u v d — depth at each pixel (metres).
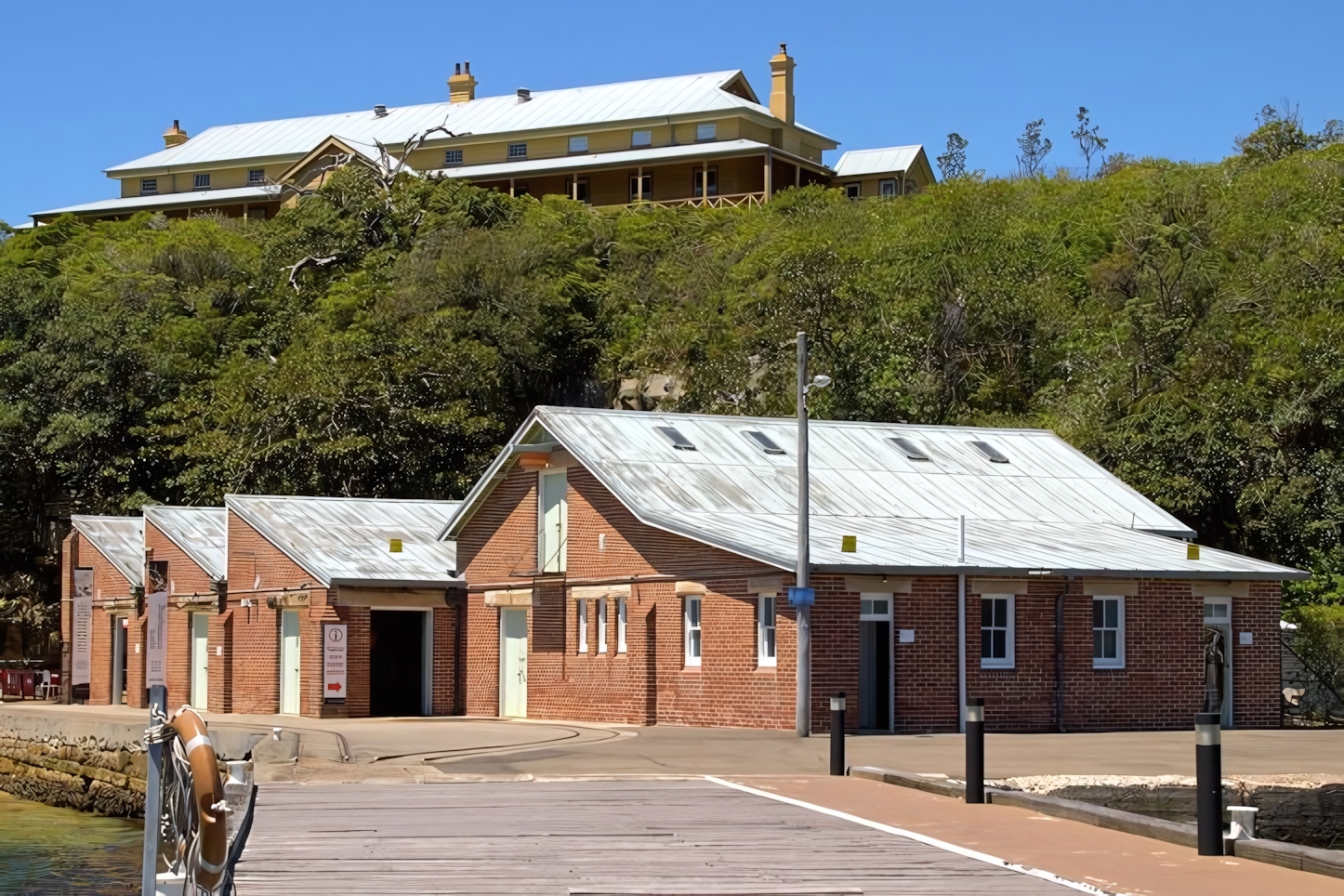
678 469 35.59
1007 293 59.69
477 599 39.12
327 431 55.34
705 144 90.44
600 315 68.38
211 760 9.00
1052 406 55.12
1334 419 47.09
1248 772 23.05
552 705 36.25
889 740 27.69
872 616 30.42
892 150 96.00
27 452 61.25
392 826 15.76
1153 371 53.94
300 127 106.62
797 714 28.81
